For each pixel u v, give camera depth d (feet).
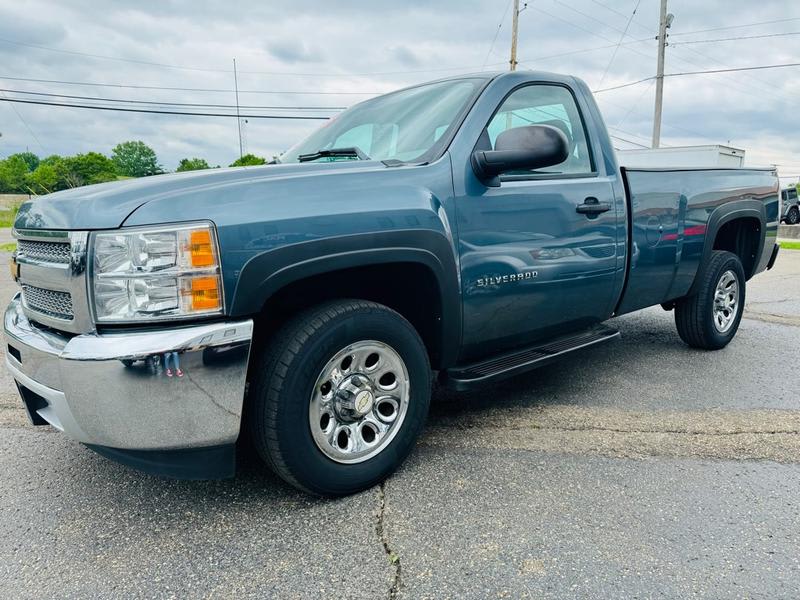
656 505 7.54
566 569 6.24
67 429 6.81
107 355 6.13
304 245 6.93
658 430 9.92
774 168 16.08
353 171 7.84
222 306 6.51
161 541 6.92
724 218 13.79
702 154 23.27
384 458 8.00
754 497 7.75
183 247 6.35
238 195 6.82
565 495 7.80
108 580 6.23
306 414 7.19
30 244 7.62
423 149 8.94
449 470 8.53
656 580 6.06
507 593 5.89
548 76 10.52
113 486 8.26
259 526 7.18
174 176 7.59
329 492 7.56
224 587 6.08
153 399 6.24
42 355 6.78
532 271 9.48
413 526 7.09
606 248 10.73
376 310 7.72
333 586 6.06
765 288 26.96
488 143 9.18
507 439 9.59
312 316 7.29
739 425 10.10
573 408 10.96
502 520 7.20
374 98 11.41
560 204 9.80
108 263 6.34
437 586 6.02
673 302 14.69
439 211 8.18
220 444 6.79
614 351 15.05
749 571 6.21
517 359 9.90
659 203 11.93
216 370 6.48
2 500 7.90
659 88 82.89
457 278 8.49
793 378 12.74
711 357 14.43
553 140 8.08
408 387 8.18
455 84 10.01
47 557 6.64
